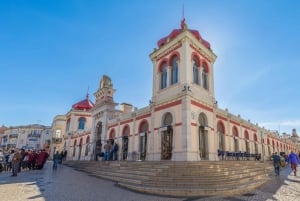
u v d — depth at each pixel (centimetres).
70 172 1623
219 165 1140
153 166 1136
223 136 2116
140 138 2028
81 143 3431
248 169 1340
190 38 1764
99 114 2903
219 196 771
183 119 1506
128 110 2938
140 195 770
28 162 1797
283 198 741
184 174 965
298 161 1464
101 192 806
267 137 3494
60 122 4825
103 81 3005
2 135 6306
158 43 2102
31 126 6041
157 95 1895
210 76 1962
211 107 1827
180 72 1695
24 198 679
